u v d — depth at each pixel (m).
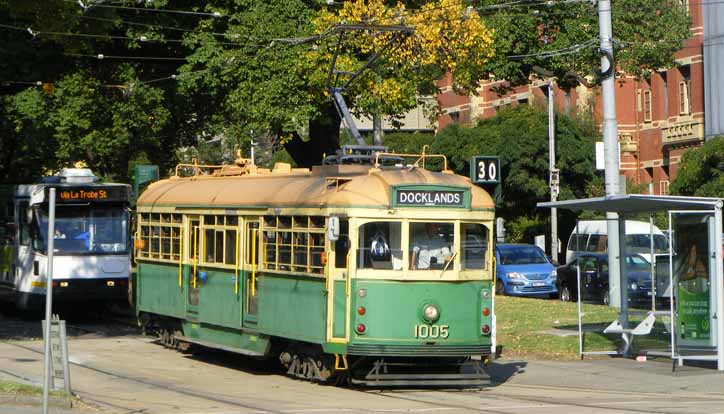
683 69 54.75
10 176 43.09
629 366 21.95
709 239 20.58
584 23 40.25
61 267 32.06
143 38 34.41
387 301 18.66
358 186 18.97
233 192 22.64
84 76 36.34
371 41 33.53
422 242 18.98
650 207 21.62
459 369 20.22
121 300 32.94
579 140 58.56
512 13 39.62
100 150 37.12
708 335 20.88
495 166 22.75
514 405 17.25
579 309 23.55
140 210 27.11
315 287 19.31
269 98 34.53
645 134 58.56
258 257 21.38
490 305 19.36
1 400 16.70
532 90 67.00
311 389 19.31
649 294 33.97
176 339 25.09
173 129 42.31
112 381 20.25
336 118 38.84
